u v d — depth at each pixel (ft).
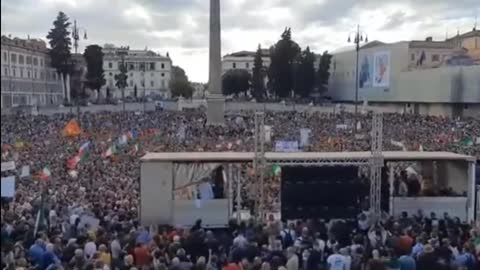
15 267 32.48
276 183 64.64
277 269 33.06
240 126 192.34
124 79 415.64
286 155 57.31
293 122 202.28
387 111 297.94
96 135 150.92
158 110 303.48
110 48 553.64
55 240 38.91
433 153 60.23
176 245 36.86
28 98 331.16
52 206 56.75
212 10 202.39
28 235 40.32
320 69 375.86
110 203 58.85
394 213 57.41
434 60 301.43
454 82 250.78
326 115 248.32
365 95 332.39
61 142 132.05
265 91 400.88
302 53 363.35
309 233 41.27
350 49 369.71
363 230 47.03
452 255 35.65
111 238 40.09
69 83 363.15
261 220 51.98
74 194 66.44
